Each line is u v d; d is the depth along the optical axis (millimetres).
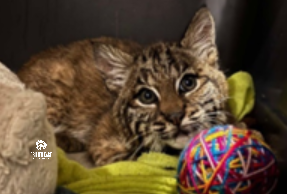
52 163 520
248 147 515
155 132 625
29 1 787
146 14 791
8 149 478
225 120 661
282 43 679
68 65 724
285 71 662
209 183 511
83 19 795
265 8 738
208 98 634
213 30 648
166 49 663
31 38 802
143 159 634
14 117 481
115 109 671
